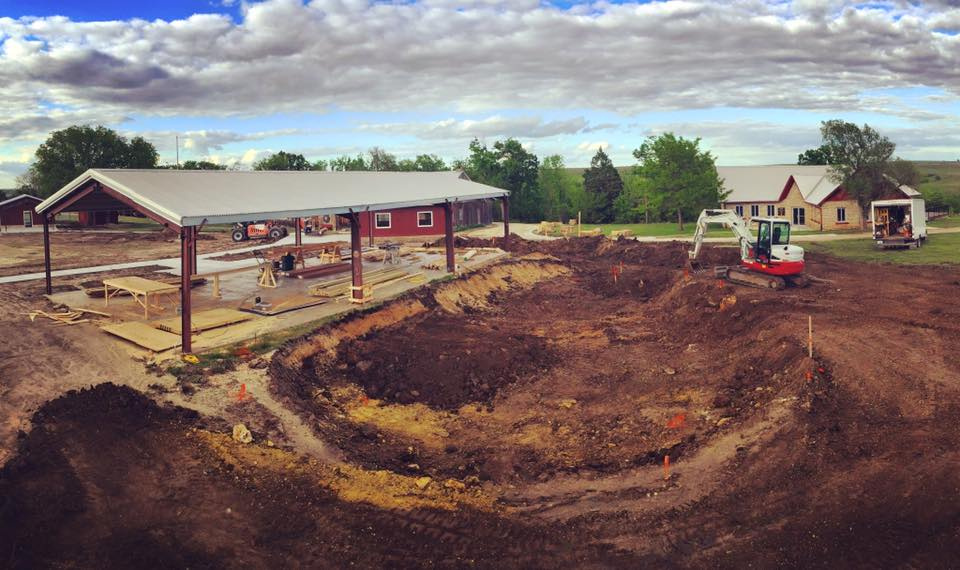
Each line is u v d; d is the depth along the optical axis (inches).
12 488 421.1
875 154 1759.4
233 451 504.7
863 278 1088.2
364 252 1461.6
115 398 557.0
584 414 646.5
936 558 368.8
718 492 466.9
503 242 1676.9
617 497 469.1
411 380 724.0
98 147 2716.5
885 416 557.3
